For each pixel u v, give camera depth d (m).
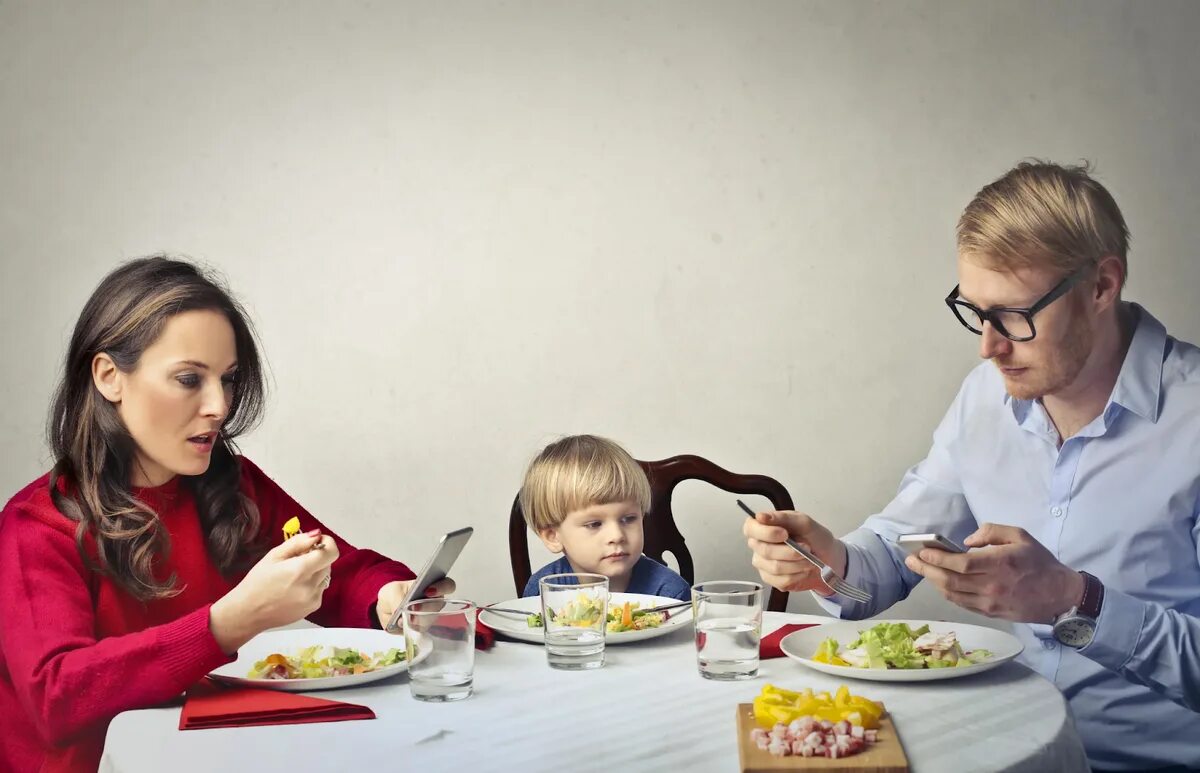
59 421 1.47
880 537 1.74
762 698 1.06
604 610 1.32
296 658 1.33
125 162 2.35
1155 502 1.55
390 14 2.40
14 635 1.24
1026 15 2.42
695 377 2.44
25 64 2.33
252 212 2.38
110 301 1.42
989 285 1.47
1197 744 1.53
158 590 1.42
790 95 2.43
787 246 2.44
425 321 2.41
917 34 2.43
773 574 1.52
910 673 1.17
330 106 2.39
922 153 2.44
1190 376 1.56
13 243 2.33
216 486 1.57
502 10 2.41
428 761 0.98
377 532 2.41
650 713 1.11
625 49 2.42
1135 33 2.41
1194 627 1.31
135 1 2.35
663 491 2.20
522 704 1.15
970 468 1.73
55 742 1.19
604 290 2.43
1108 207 1.47
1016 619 1.31
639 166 2.43
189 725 1.09
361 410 2.41
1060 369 1.49
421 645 1.17
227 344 1.43
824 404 2.45
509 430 2.43
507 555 2.43
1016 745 1.00
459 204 2.41
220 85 2.37
